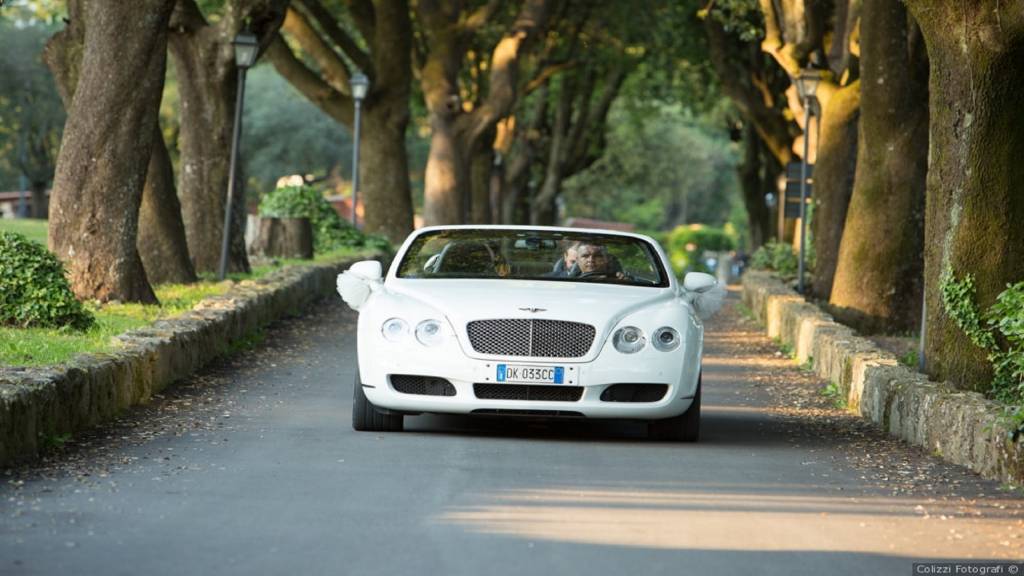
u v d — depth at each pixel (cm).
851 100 6600
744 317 6775
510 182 14362
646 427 2902
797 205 7481
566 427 2859
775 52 7112
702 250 19988
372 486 2048
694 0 11331
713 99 13625
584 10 11650
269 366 3838
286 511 1844
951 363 3083
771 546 1697
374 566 1534
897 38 5384
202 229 6081
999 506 2028
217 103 6009
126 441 2447
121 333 3369
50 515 1783
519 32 10112
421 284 2753
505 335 2575
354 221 8669
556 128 14188
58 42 5203
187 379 3422
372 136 9744
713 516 1886
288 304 5416
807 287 7038
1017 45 2953
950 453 2484
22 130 17100
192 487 2016
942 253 3109
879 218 5459
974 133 3034
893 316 5462
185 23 5838
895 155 5425
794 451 2589
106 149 4378
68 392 2445
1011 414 2295
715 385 3869
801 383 3928
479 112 10169
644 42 11894
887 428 2939
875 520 1897
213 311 4028
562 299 2634
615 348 2580
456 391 2580
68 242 4375
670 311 2656
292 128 19488
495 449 2478
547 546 1656
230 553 1588
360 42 12531
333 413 2959
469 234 2939
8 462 2139
